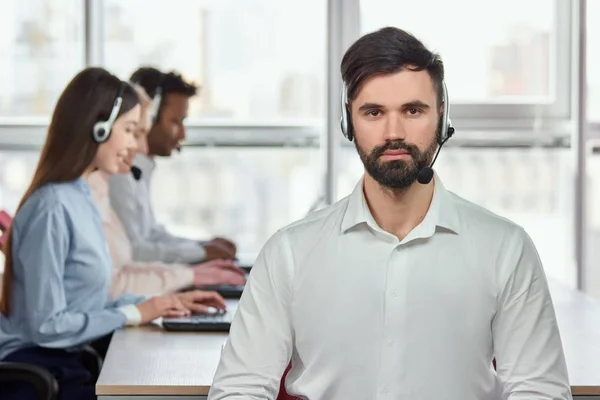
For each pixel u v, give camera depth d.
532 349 2.16
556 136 5.56
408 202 2.19
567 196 5.54
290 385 2.27
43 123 5.38
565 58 5.55
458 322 2.17
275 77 5.50
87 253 3.28
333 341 2.20
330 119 5.33
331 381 2.21
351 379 2.20
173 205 5.54
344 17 5.32
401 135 2.04
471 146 5.55
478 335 2.17
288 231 2.26
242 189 5.54
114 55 5.43
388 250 2.18
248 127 5.50
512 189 5.58
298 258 2.23
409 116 2.05
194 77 5.48
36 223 3.20
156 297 3.32
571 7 5.52
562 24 5.54
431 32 5.47
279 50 5.48
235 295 3.84
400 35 2.05
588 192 5.50
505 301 2.17
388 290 2.18
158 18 5.44
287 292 2.23
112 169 3.36
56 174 3.28
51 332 3.14
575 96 5.44
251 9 5.47
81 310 3.27
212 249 4.56
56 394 3.04
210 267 4.04
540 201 5.59
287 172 5.55
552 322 2.18
